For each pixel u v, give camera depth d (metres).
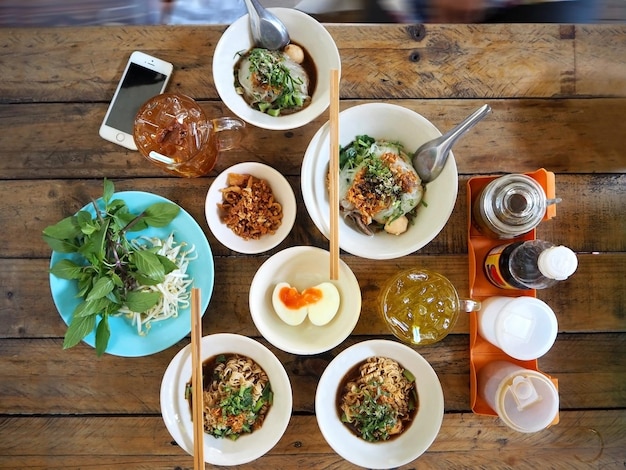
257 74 0.62
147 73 0.67
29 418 0.66
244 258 0.67
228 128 0.64
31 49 0.68
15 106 0.68
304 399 0.67
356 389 0.63
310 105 0.64
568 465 0.68
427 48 0.68
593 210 0.69
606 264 0.69
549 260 0.56
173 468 0.67
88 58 0.68
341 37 0.68
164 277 0.61
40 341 0.67
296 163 0.68
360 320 0.67
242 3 0.77
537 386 0.60
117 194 0.62
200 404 0.58
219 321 0.67
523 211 0.59
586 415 0.68
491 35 0.68
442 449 0.67
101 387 0.66
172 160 0.61
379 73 0.68
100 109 0.68
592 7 0.77
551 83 0.69
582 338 0.68
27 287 0.67
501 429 0.67
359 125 0.63
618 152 0.69
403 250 0.60
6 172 0.67
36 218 0.67
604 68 0.69
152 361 0.67
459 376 0.67
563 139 0.69
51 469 0.67
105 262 0.60
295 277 0.66
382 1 0.77
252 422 0.64
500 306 0.62
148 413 0.67
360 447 0.63
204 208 0.67
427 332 0.62
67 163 0.67
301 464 0.67
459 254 0.68
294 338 0.64
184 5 0.77
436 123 0.68
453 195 0.59
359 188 0.62
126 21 0.77
